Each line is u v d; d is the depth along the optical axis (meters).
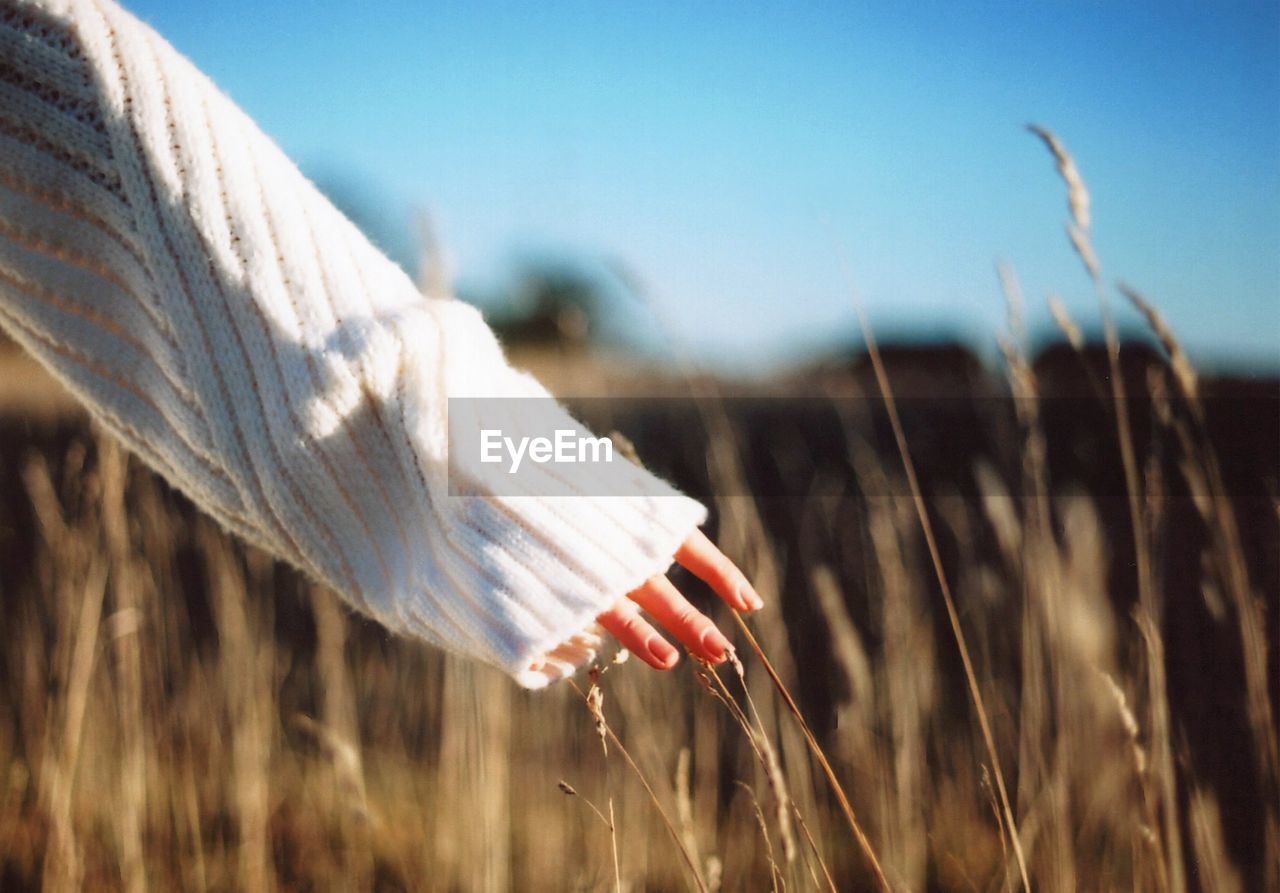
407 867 1.61
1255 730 1.03
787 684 1.50
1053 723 1.27
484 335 0.79
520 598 0.76
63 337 0.80
